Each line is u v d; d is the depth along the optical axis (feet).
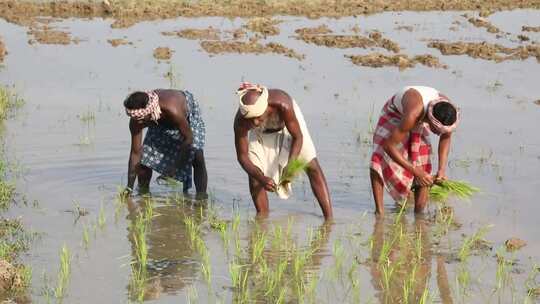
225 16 106.22
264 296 32.83
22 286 33.17
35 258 36.29
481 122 58.75
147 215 42.14
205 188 46.88
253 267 35.88
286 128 41.09
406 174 42.70
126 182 47.83
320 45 87.61
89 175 48.65
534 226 40.83
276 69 75.77
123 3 108.27
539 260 36.47
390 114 42.24
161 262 36.35
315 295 32.96
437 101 39.29
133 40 88.89
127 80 71.10
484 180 47.44
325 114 60.85
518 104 63.82
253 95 38.45
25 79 71.15
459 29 97.71
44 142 54.08
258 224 41.75
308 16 106.93
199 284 33.91
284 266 35.04
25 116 60.03
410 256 37.35
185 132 45.01
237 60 79.41
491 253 37.50
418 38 91.97
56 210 42.96
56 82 70.28
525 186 46.42
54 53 81.76
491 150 52.47
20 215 41.91
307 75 73.51
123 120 59.57
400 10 112.47
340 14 108.17
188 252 37.60
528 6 115.24
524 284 33.94
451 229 40.68
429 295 33.09
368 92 67.51
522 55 82.38
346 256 37.29
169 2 109.91
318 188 42.39
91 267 35.45
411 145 41.98
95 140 54.85
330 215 42.70
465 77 73.05
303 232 40.63
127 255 36.94
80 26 96.78
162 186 48.03
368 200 45.62
